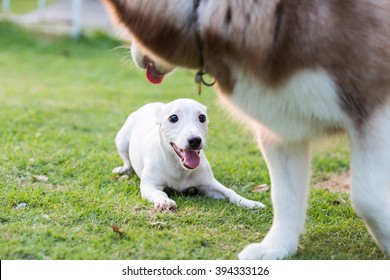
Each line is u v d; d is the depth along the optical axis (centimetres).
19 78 1203
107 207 498
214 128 839
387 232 389
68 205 502
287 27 361
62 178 589
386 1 372
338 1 363
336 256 419
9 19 1742
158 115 540
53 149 687
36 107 919
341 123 381
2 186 550
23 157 639
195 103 519
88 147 707
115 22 399
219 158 683
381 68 365
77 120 852
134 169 593
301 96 371
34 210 490
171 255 412
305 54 361
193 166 494
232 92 394
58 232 441
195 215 491
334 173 672
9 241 419
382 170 375
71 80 1212
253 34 364
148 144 555
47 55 1475
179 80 1262
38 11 2067
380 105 371
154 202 511
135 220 476
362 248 438
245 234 461
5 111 875
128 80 1245
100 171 611
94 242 427
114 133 789
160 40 382
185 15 376
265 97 382
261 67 370
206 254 417
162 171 543
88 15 2031
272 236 420
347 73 364
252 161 676
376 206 377
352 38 361
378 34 365
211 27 369
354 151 381
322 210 523
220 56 379
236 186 596
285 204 421
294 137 397
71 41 1612
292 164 421
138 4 378
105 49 1585
